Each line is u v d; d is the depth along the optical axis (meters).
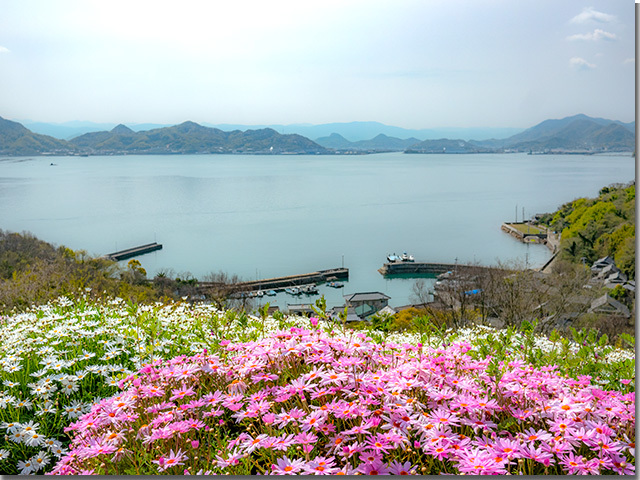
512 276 16.41
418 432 1.91
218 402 2.32
